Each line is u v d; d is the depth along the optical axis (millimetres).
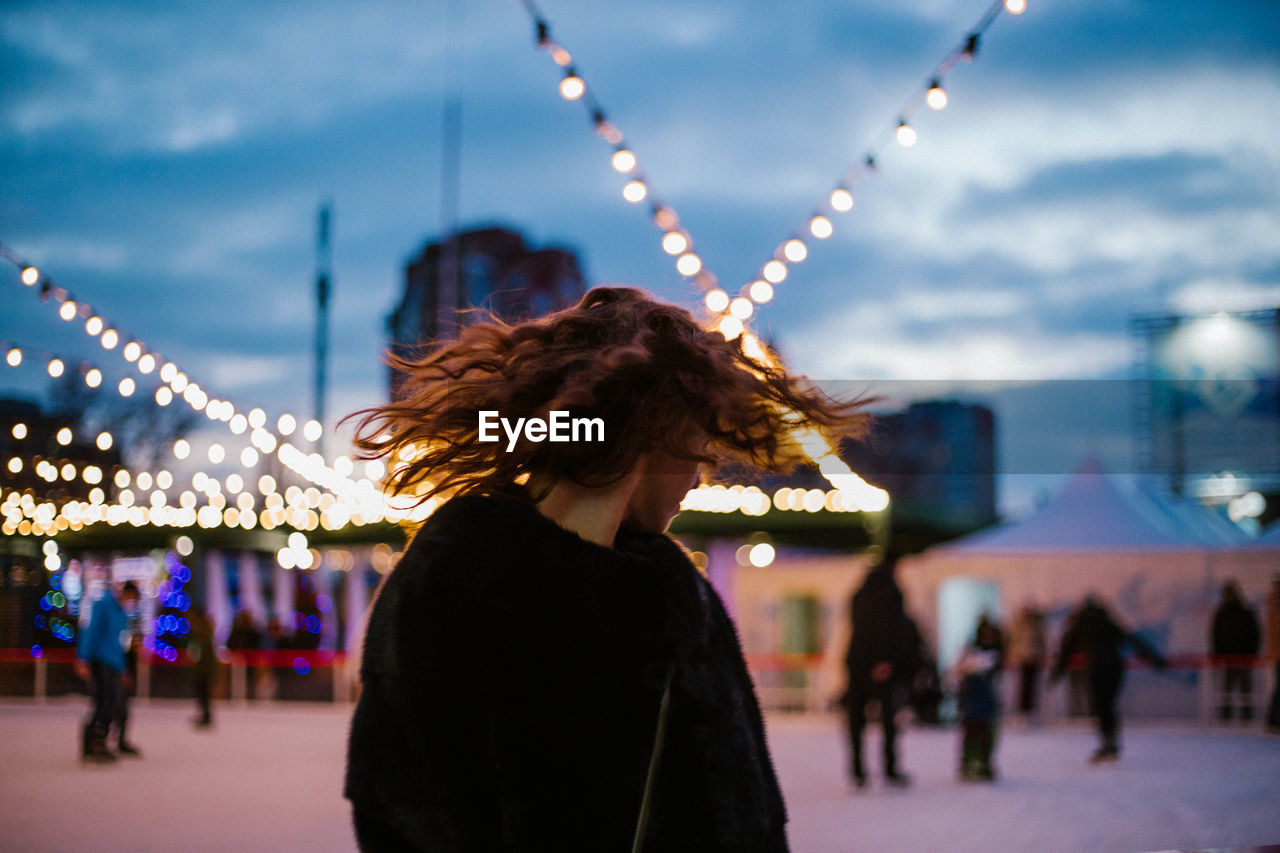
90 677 9977
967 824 6645
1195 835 6219
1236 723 13328
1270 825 6523
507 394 1232
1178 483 15383
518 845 1041
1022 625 14055
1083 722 13758
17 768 9562
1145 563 14102
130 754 10328
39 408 21188
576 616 1099
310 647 20828
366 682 1106
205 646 13844
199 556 20812
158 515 17750
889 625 8445
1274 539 14578
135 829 6375
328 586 22750
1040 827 6527
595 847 1062
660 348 1223
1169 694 13680
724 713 1191
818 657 15008
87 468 17531
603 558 1134
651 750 1115
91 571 22125
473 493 1253
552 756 1063
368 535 18609
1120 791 8078
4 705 18547
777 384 1280
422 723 1051
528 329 1321
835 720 14438
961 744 8891
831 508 15688
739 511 15680
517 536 1110
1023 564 14500
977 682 8898
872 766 9891
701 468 1305
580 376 1207
